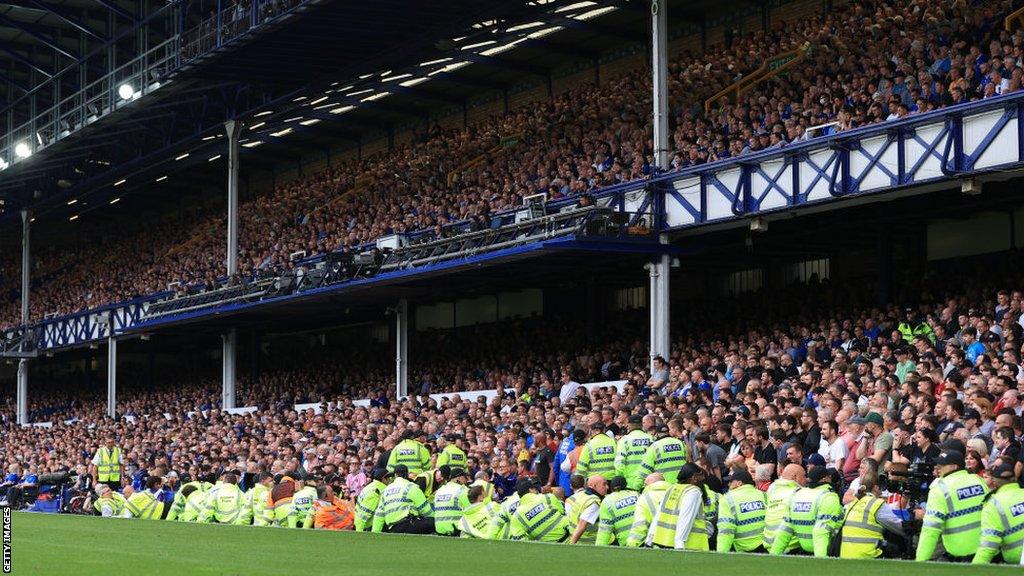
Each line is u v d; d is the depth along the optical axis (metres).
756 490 14.95
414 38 35.53
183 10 41.81
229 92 42.12
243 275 40.31
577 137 35.97
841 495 15.66
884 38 27.81
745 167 25.59
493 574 11.56
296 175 55.31
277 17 33.53
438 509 18.64
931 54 26.05
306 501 21.00
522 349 35.78
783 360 23.22
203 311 41.03
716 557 13.41
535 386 28.62
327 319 44.62
